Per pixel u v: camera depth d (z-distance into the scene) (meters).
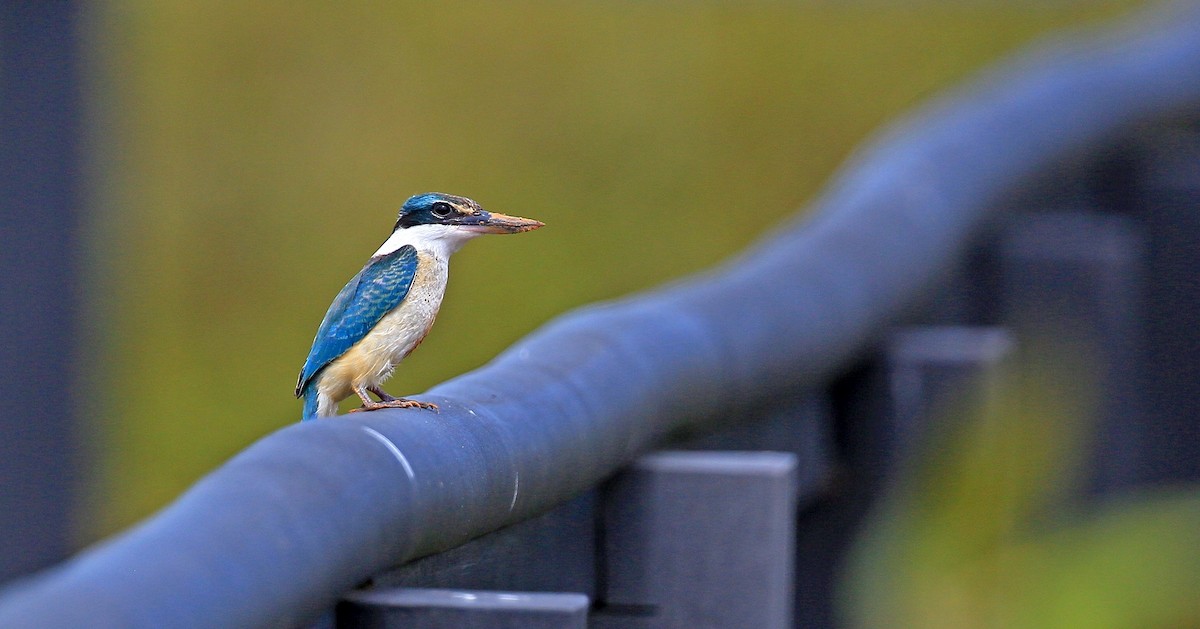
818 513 7.87
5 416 10.08
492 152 19.83
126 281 16.47
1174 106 13.75
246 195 18.30
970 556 7.77
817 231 7.71
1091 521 9.08
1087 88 12.43
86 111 10.38
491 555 4.40
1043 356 10.34
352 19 21.97
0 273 9.98
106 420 14.34
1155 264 11.85
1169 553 7.65
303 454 3.42
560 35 22.50
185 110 19.39
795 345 6.71
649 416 5.32
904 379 7.76
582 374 4.91
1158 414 11.80
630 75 21.98
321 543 3.23
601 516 5.25
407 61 21.12
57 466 10.44
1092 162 12.58
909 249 8.37
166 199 17.89
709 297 6.27
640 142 20.45
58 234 10.20
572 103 21.00
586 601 3.77
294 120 19.73
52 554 10.41
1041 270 10.37
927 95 22.19
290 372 15.88
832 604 7.80
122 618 2.66
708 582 5.17
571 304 17.44
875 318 7.73
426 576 4.04
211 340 16.06
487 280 17.53
